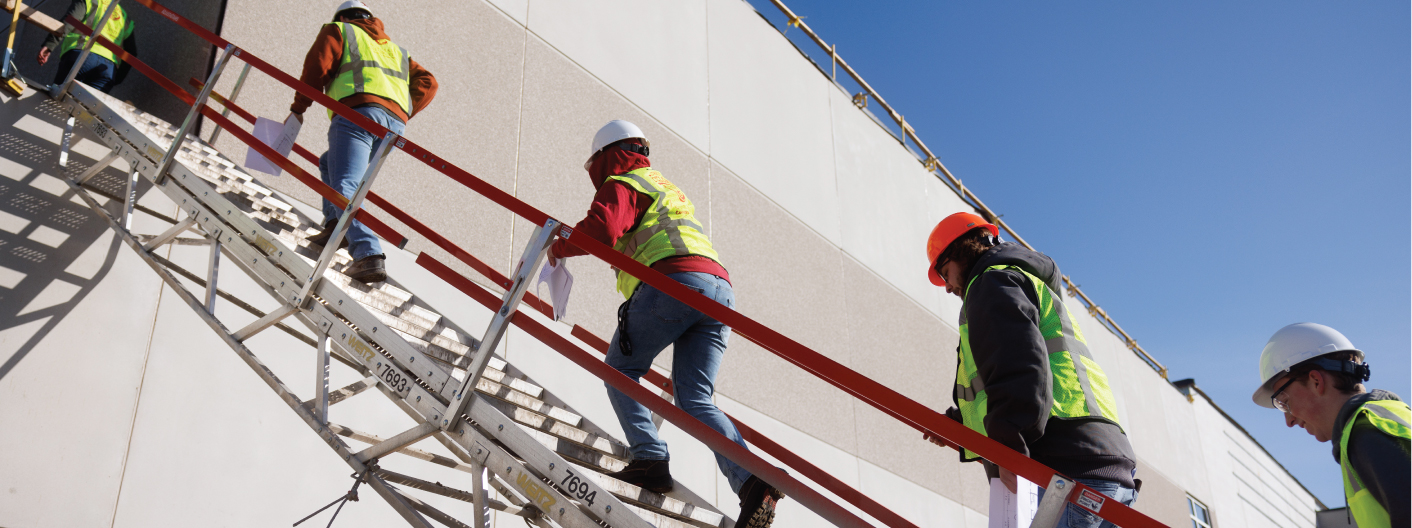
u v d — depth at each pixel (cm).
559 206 549
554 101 574
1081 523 192
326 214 369
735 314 199
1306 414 239
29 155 339
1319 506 1977
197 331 356
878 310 797
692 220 303
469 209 496
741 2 797
